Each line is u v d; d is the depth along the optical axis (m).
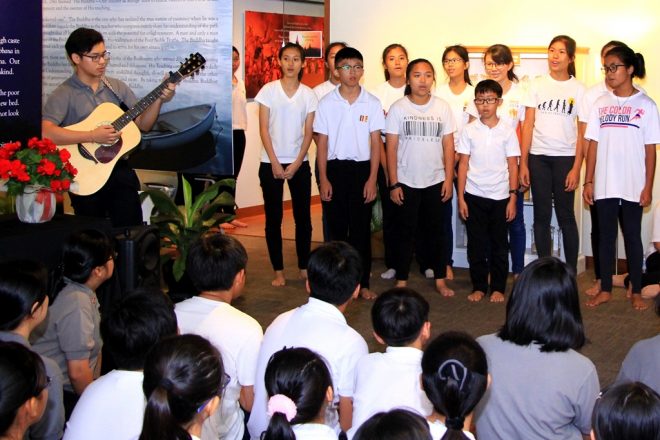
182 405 1.80
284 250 6.99
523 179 5.57
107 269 3.16
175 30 5.12
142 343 2.20
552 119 5.46
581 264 6.11
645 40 5.83
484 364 1.92
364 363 2.45
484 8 6.29
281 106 5.55
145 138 5.25
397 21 6.59
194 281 2.96
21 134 4.22
